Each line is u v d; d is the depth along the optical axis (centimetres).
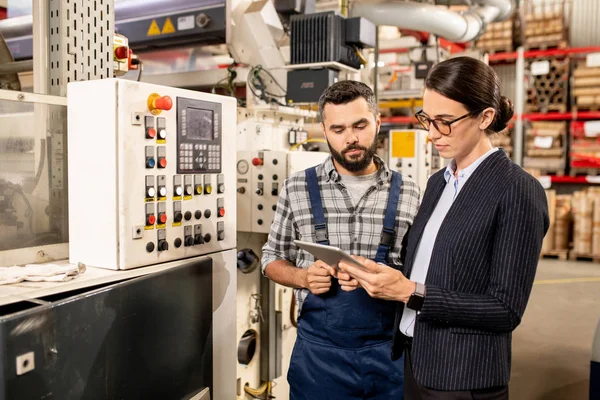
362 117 166
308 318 175
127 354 126
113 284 125
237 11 301
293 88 288
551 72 694
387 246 172
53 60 156
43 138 147
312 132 363
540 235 125
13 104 139
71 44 157
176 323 143
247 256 267
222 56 370
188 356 149
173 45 330
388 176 181
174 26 309
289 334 287
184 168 152
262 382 282
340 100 166
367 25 288
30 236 146
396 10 403
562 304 487
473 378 130
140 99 138
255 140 288
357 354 169
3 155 138
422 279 146
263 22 292
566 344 396
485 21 492
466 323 127
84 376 114
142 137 140
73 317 110
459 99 126
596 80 646
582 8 733
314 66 281
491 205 128
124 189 136
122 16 328
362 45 293
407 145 412
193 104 154
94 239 142
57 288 120
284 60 297
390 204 175
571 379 341
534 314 461
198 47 335
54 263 148
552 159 685
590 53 659
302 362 175
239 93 314
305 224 179
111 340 121
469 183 134
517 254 123
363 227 175
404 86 536
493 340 130
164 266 146
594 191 657
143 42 323
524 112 717
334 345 171
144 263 143
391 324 171
